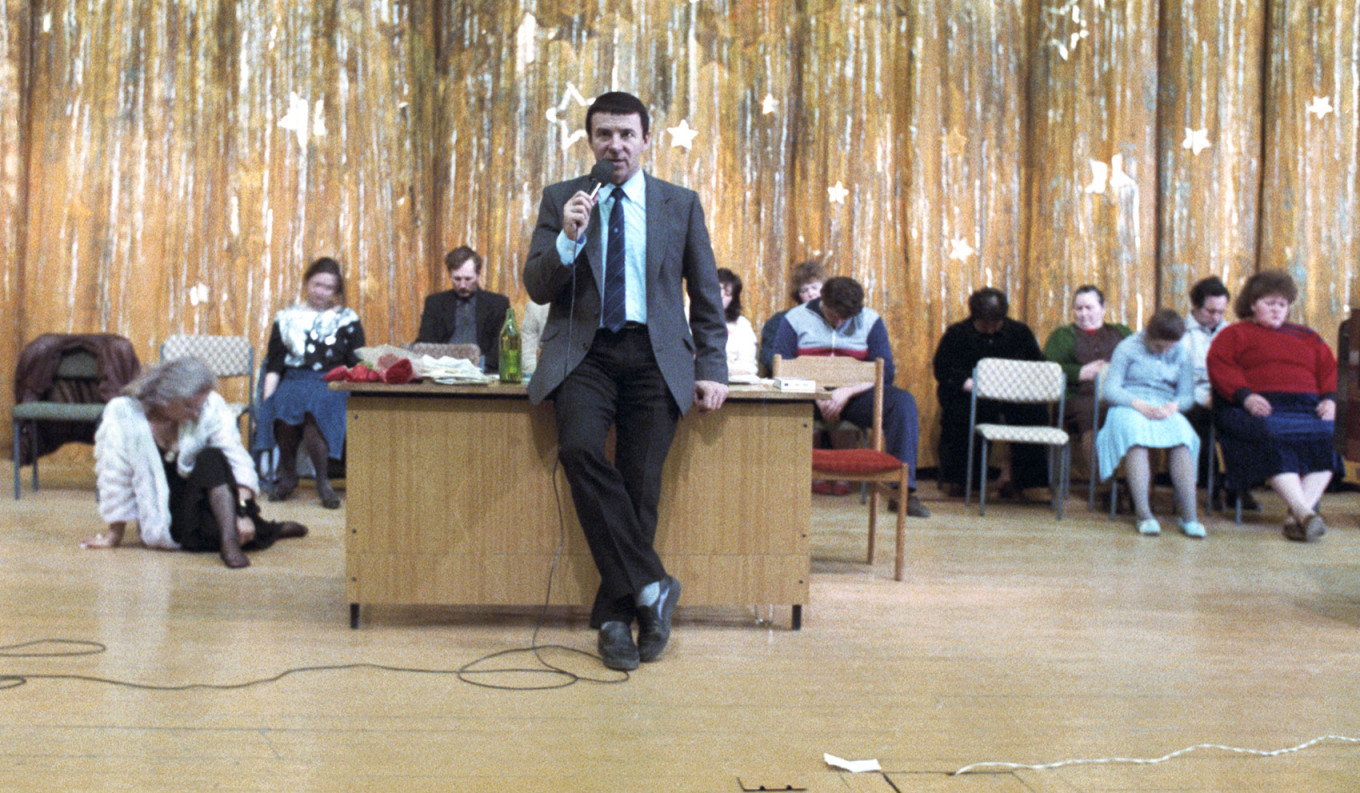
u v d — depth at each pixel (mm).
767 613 3246
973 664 2758
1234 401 5027
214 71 5973
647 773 1986
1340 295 6070
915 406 5215
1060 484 5242
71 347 5422
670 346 2740
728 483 2980
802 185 6215
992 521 5074
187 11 5953
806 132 6207
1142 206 6137
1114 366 5180
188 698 2342
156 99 5953
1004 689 2557
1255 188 6152
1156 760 2117
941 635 3033
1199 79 6133
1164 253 6160
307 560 3822
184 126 5957
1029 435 5188
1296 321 6062
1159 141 6195
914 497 5141
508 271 5984
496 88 6016
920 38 6180
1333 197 6082
